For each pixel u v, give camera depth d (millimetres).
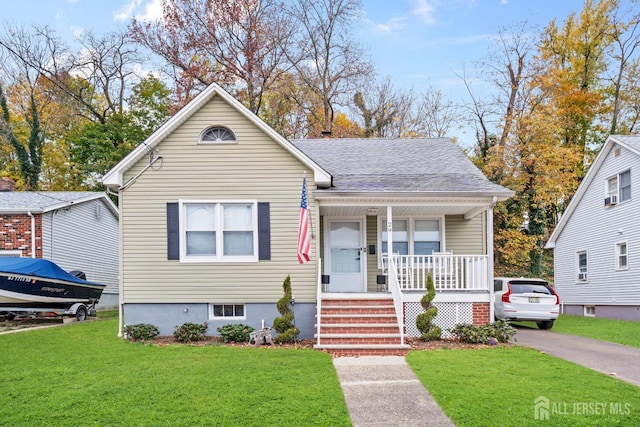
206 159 13641
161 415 6883
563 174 29078
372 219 16672
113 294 27000
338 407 7246
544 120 29594
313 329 13367
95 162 32406
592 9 34500
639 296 19531
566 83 32500
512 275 31141
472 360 10203
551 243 27438
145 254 13484
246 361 9953
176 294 13422
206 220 13602
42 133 34625
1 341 12344
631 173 20156
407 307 13586
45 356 10461
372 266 16531
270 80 33062
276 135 13438
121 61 35500
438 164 16516
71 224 22250
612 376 9008
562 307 26391
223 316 13602
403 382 8664
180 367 9438
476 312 13578
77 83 35188
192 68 31172
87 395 7719
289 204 13602
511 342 12625
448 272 16141
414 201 14008
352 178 15039
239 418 6781
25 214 19750
